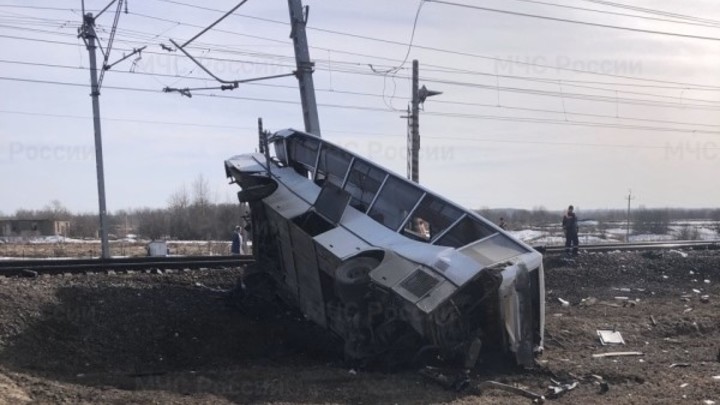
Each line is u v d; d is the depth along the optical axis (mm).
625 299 16594
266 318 12266
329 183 10734
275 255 12375
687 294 17391
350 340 9688
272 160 12898
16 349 9031
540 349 10234
